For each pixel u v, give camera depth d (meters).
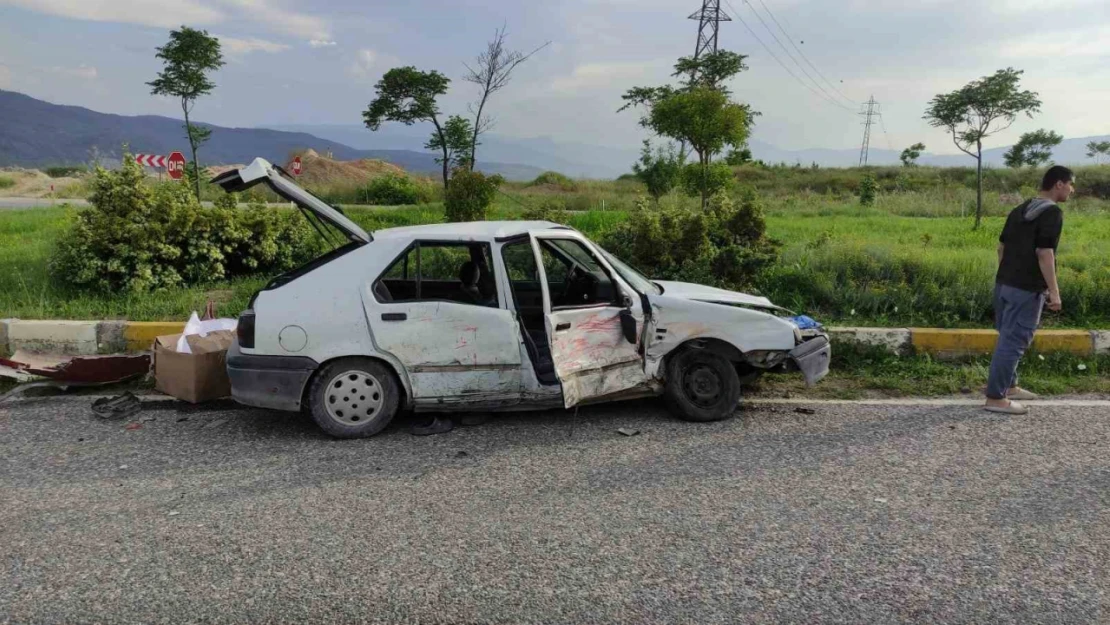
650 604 3.12
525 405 5.47
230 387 5.88
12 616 3.05
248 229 9.93
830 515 3.96
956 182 42.84
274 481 4.47
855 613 3.05
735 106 17.03
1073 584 3.26
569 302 6.10
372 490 4.33
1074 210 27.56
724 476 4.51
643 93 23.12
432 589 3.24
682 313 5.53
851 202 33.16
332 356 5.14
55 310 8.02
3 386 6.52
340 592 3.22
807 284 8.98
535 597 3.17
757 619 3.00
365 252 5.34
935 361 7.25
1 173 40.91
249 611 3.08
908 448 4.98
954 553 3.54
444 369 5.27
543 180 42.25
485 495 4.25
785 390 6.41
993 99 17.48
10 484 4.43
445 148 15.81
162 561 3.50
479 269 5.77
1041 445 5.01
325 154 51.59
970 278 8.84
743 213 9.63
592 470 4.62
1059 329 7.54
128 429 5.43
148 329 7.34
